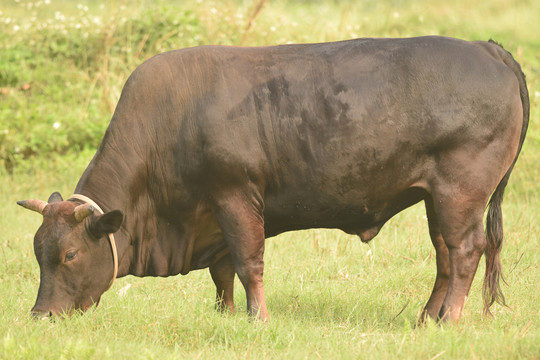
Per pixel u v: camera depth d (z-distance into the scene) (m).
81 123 44.91
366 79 21.00
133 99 21.84
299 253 29.86
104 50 50.22
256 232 21.39
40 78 48.47
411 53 21.20
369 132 20.84
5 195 38.47
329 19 59.56
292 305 23.86
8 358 16.97
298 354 17.94
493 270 22.08
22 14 55.22
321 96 21.02
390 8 62.38
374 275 26.89
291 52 21.72
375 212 22.02
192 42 50.06
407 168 21.16
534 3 70.94
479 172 20.94
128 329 19.81
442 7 68.00
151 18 51.38
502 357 17.16
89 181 21.83
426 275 26.39
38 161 42.56
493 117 21.02
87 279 20.62
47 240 20.19
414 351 17.67
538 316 21.98
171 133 21.52
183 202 21.83
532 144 42.25
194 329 19.77
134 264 22.25
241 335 19.39
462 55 21.20
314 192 21.38
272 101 21.14
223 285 23.64
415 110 20.89
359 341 19.20
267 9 55.44
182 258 22.52
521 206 35.06
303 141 21.05
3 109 45.31
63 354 16.97
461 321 21.11
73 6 62.16
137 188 21.83
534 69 53.69
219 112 21.08
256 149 21.09
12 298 23.55
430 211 22.56
